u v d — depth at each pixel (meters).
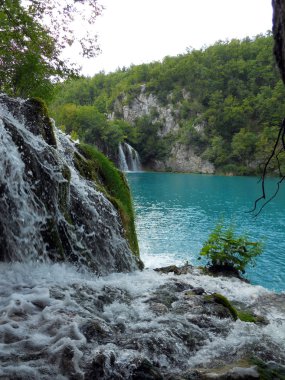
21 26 8.37
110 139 57.25
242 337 3.69
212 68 81.50
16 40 8.48
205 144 66.00
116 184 8.05
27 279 4.32
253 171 52.50
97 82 117.12
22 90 9.09
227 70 78.06
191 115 76.69
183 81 83.56
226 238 7.77
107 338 3.21
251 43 92.06
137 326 3.60
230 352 3.36
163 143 71.81
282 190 27.67
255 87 74.19
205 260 10.18
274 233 13.86
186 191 27.50
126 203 8.04
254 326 4.06
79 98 101.69
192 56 90.94
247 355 3.31
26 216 4.88
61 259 5.27
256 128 64.12
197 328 3.73
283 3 2.23
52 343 2.90
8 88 8.88
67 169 5.80
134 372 2.73
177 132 75.12
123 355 2.91
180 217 16.70
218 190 28.17
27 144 5.18
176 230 14.05
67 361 2.69
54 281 4.41
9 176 4.72
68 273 5.04
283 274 9.52
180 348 3.28
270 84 73.44
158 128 78.25
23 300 3.57
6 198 4.66
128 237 7.12
